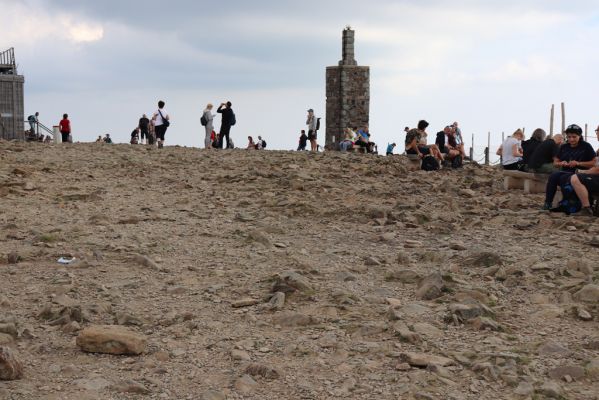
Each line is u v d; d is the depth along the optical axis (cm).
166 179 1814
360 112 6581
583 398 534
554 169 1596
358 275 888
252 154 2603
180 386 549
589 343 641
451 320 703
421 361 590
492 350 625
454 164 2311
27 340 642
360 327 680
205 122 3170
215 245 1055
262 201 1472
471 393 541
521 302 780
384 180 1877
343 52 6600
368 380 564
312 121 4209
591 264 916
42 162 2061
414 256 994
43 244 1012
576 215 1291
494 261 929
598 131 1396
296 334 671
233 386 550
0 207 1329
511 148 1745
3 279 844
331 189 1656
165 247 1028
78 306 708
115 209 1360
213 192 1605
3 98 4866
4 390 525
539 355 620
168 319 699
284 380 562
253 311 739
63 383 545
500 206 1458
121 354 612
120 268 904
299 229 1199
